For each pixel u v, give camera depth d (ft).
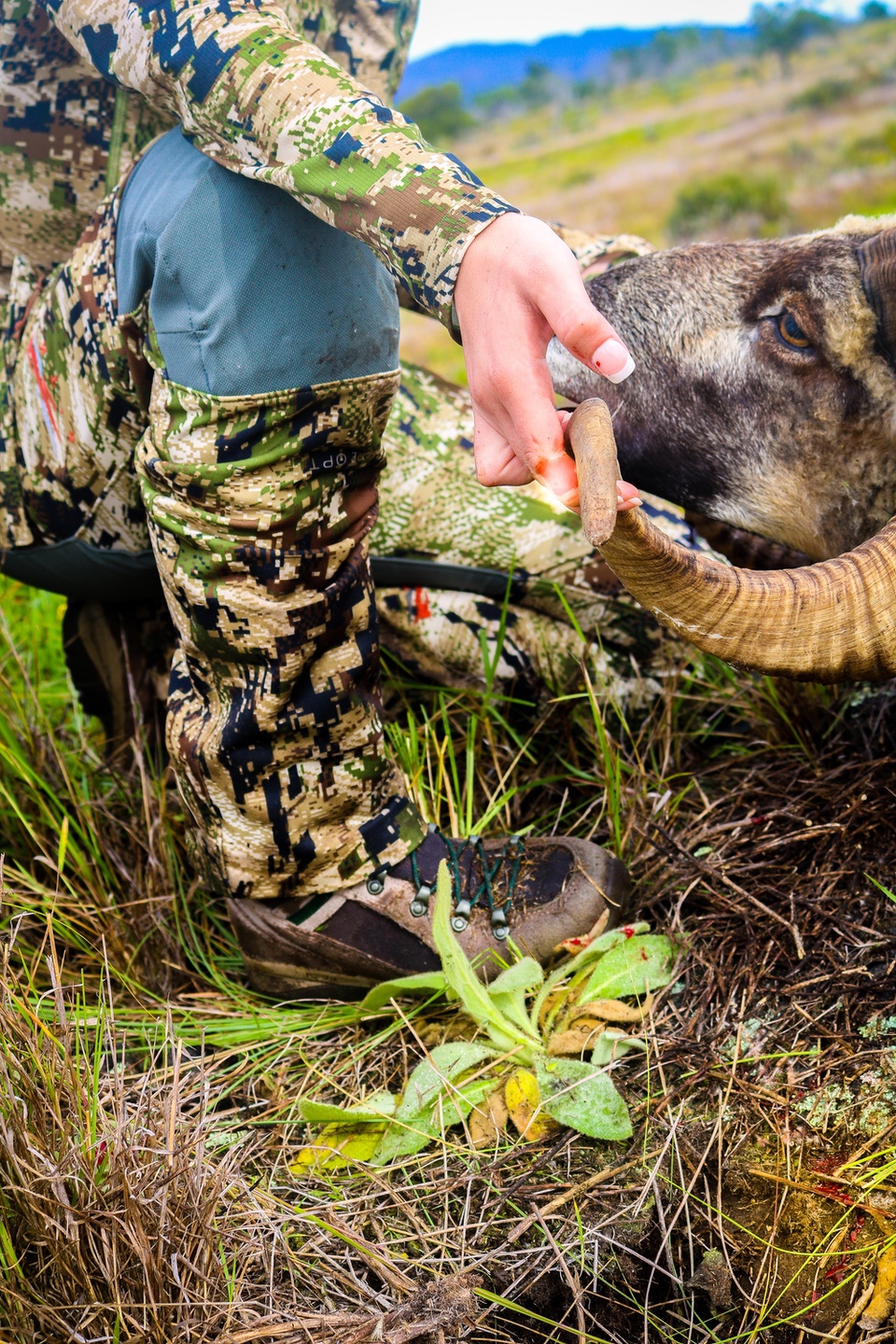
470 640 7.45
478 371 4.08
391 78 6.77
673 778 7.12
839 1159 4.88
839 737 6.90
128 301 5.35
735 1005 5.62
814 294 5.47
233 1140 5.38
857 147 44.32
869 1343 4.25
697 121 69.15
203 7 4.70
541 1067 5.35
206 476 5.05
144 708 7.76
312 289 4.92
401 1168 5.16
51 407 6.16
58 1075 4.66
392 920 5.86
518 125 100.27
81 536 6.57
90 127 6.29
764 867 6.19
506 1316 4.63
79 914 6.46
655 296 6.04
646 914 6.36
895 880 5.89
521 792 7.24
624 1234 4.76
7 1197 4.39
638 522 4.00
